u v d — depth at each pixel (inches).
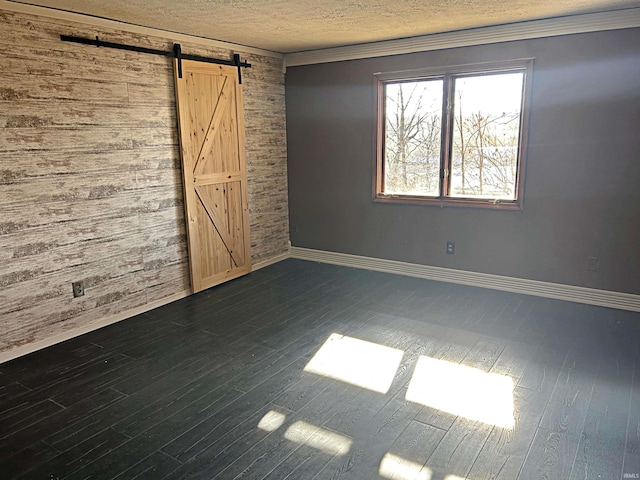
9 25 121.5
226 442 93.8
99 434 97.0
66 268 140.6
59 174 135.9
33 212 131.2
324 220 219.8
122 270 156.2
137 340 141.3
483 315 156.0
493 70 168.7
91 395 111.7
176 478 84.1
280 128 218.5
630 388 110.0
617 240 157.4
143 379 118.6
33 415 103.9
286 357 129.0
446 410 103.0
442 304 166.6
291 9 135.8
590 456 87.6
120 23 146.7
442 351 130.5
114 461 88.9
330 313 159.9
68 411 105.3
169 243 171.3
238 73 189.6
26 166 128.4
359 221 210.1
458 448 90.7
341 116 204.7
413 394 109.7
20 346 132.0
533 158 166.4
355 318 155.2
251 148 203.0
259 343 137.9
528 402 105.3
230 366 124.6
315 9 136.3
